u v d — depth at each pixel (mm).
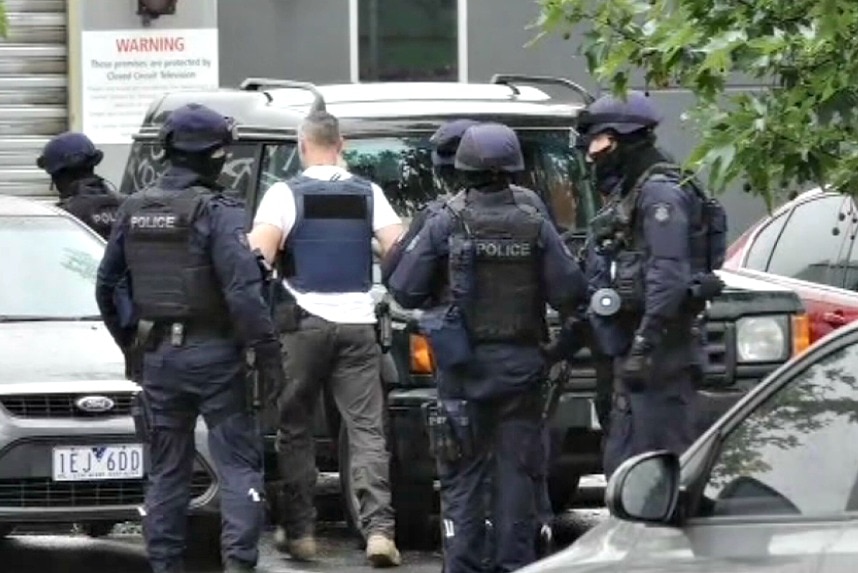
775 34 25719
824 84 25453
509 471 34062
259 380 35438
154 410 35656
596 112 33875
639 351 33469
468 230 33500
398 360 39156
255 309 34875
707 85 26219
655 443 33938
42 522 37469
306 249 38469
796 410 19812
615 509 19828
